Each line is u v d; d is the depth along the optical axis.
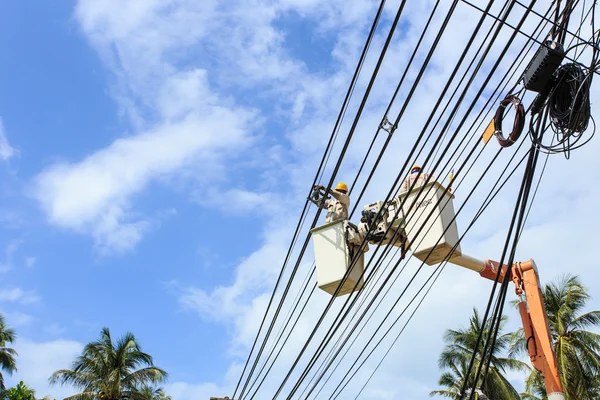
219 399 20.88
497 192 8.80
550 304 33.34
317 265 11.23
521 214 7.73
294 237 11.83
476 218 9.25
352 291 10.81
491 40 6.57
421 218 10.16
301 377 12.79
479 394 8.48
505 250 7.98
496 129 7.79
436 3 6.45
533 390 34.72
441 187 10.22
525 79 7.25
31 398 45.25
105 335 46.59
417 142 7.78
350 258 11.13
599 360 31.56
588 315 32.28
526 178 7.54
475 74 6.92
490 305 8.23
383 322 11.47
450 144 7.63
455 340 37.59
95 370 45.03
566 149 7.16
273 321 13.46
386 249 9.79
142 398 45.47
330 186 10.72
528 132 7.46
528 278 11.48
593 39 6.89
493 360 35.91
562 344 31.42
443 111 7.34
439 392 37.12
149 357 46.56
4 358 49.28
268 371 14.86
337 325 11.21
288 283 12.27
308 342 11.84
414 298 11.40
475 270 11.48
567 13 6.80
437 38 6.73
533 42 7.16
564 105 7.09
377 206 11.11
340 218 11.58
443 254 9.98
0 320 50.88
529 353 11.08
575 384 30.41
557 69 7.14
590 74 6.88
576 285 33.56
